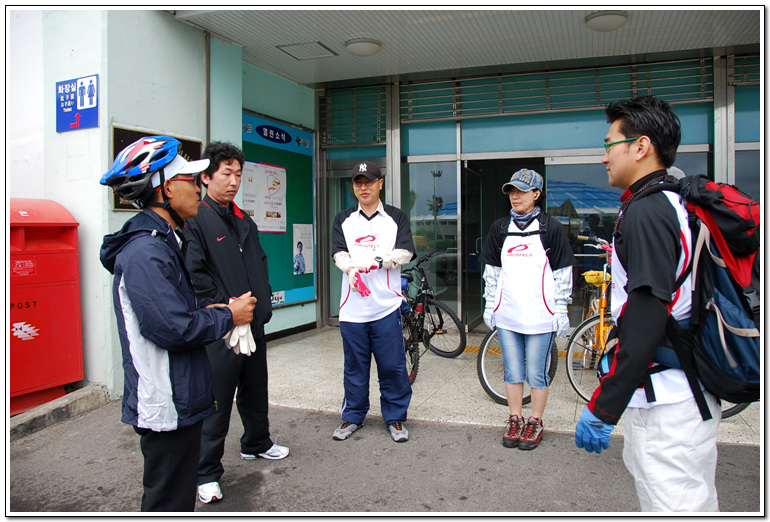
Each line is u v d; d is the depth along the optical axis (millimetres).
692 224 1504
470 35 5133
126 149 1891
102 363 4133
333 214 7254
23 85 4617
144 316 1714
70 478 2975
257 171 5996
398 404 3430
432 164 6660
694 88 5727
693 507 1511
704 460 1531
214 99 5086
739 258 1469
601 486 2785
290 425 3705
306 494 2771
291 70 6156
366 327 3420
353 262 3420
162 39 4523
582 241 6121
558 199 6207
